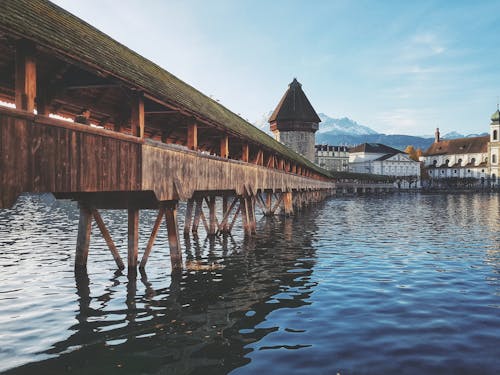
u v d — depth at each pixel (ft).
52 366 22.65
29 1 27.66
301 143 255.50
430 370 21.75
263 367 22.27
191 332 27.78
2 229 88.84
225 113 73.61
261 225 101.14
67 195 41.70
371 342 25.75
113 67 29.48
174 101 38.24
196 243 70.64
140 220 114.62
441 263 52.60
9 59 28.17
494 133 433.48
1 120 20.16
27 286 40.19
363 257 57.16
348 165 474.08
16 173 21.13
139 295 37.17
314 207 174.81
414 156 515.91
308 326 28.84
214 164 52.65
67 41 26.02
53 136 23.90
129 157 32.45
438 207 180.75
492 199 262.47
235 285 40.96
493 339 26.25
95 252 59.11
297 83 266.77
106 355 24.06
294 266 50.72
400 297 36.40
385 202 223.71
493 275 45.37
